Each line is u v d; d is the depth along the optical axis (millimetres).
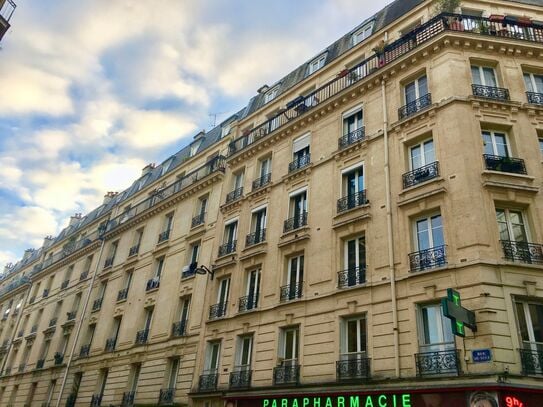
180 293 20984
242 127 24344
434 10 16953
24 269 47562
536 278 11156
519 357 10109
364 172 15570
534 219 12055
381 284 13047
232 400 15242
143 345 21359
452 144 13250
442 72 14734
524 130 13609
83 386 24297
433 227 12914
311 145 18516
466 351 10516
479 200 12109
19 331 36344
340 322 13656
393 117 15680
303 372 13836
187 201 24641
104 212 35594
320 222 16094
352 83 17672
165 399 18297
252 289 17688
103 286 28453
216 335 17734
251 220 19500
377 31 18719
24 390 29812
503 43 15008
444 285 11602
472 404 9805
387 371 11781
